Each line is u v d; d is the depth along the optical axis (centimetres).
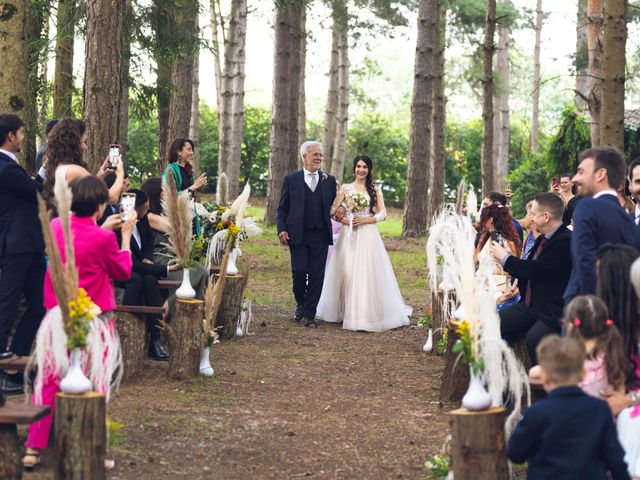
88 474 449
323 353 897
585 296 439
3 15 862
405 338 1002
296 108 2609
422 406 693
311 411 667
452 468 520
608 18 997
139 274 781
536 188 3031
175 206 742
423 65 2330
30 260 642
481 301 484
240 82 2530
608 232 496
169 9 1673
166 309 744
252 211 3148
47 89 1588
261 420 635
